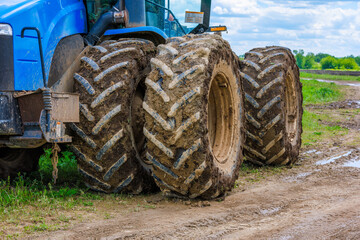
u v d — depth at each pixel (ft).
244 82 20.44
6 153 17.21
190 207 14.52
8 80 13.64
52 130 13.25
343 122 42.52
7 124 13.28
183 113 13.67
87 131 14.80
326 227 12.60
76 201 14.71
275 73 20.38
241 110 17.28
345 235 11.96
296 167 21.94
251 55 21.35
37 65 14.53
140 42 16.35
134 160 15.29
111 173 15.06
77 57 15.97
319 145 28.84
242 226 12.62
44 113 13.07
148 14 20.56
